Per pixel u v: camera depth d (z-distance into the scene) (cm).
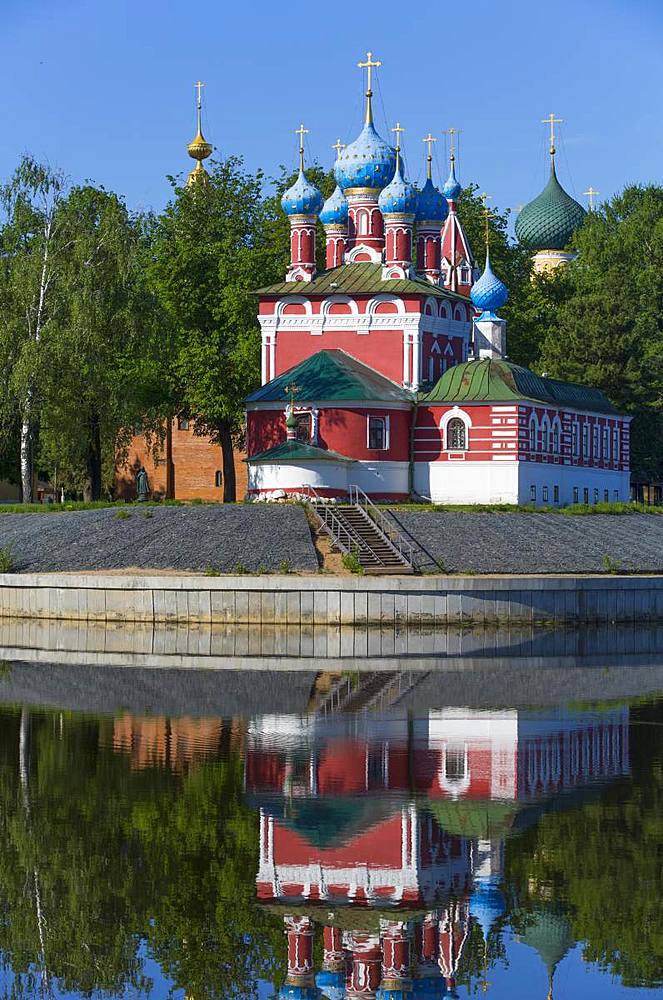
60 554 8875
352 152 11625
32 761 4906
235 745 5159
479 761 4894
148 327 10556
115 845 3981
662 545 9800
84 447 11038
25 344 10019
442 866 3806
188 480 14338
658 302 15112
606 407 12262
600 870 3769
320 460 9988
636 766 4819
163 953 3353
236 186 12962
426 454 10700
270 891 3659
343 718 5662
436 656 7306
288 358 11250
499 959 3272
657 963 3253
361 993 3141
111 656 7312
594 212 17325
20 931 3441
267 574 8462
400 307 11012
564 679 6625
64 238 10431
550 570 9006
